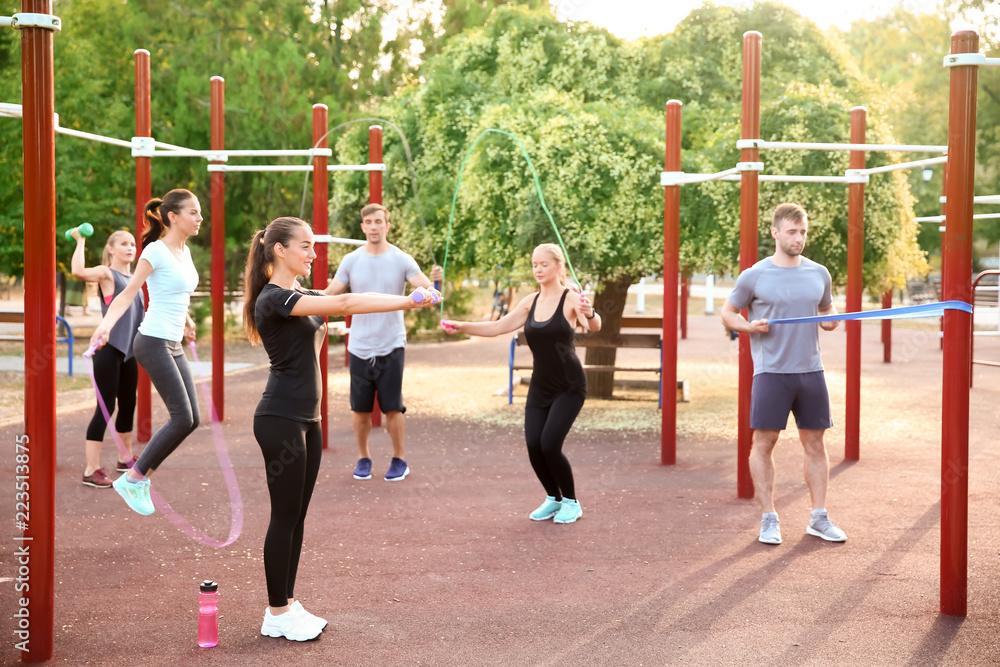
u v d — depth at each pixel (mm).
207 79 16125
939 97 29969
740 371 5980
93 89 15719
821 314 5164
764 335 4996
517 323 5527
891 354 16422
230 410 9695
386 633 3678
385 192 10750
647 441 8195
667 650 3482
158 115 16625
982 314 24516
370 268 6684
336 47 17844
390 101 11781
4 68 16266
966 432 3781
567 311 5316
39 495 3377
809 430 5066
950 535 3805
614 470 6926
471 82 10789
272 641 3598
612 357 11211
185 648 3527
